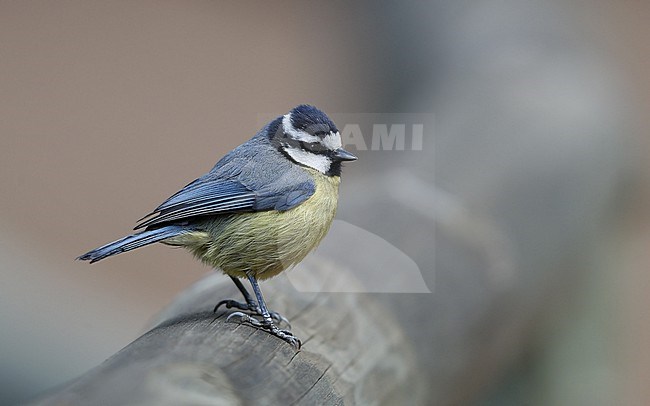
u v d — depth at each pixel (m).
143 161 5.45
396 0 4.13
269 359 3.84
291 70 6.34
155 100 6.12
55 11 7.39
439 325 3.93
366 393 3.88
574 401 4.03
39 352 4.11
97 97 6.13
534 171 4.02
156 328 3.86
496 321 3.96
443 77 4.10
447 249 3.96
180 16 7.20
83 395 3.79
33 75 6.45
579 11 4.14
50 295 4.18
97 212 4.88
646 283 4.45
